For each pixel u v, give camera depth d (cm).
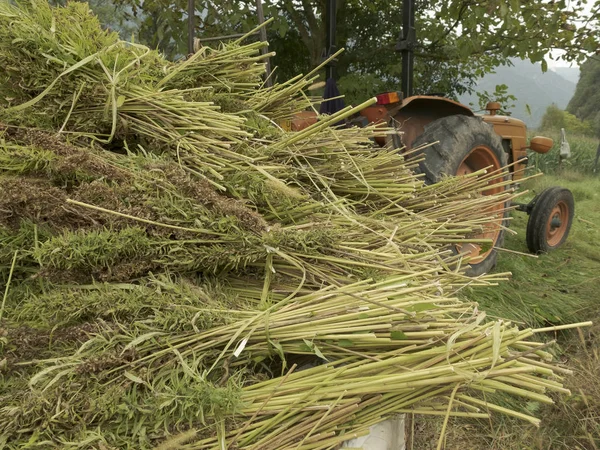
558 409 238
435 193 247
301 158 208
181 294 141
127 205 147
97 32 177
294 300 151
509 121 510
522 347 144
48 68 157
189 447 123
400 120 357
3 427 114
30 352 129
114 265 144
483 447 221
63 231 141
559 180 1067
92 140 162
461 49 576
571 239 551
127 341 132
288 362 167
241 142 182
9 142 149
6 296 141
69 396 121
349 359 144
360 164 219
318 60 624
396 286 150
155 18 547
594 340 293
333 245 167
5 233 141
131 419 125
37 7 165
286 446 128
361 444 146
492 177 256
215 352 138
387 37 679
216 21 510
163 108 173
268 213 179
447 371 128
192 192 152
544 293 370
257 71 220
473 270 358
